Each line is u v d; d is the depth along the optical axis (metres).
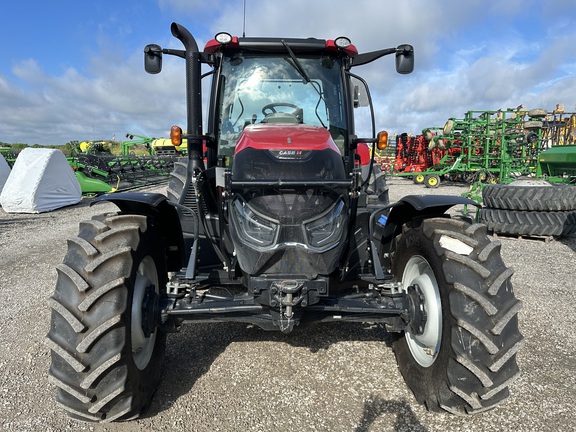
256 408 2.47
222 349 3.18
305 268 2.37
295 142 2.56
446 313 2.21
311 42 3.37
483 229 2.35
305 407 2.47
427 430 2.27
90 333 2.01
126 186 14.82
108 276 2.12
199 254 3.11
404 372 2.71
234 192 2.48
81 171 13.34
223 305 2.46
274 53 3.44
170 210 2.75
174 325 2.51
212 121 3.38
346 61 3.51
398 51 3.43
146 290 2.44
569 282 4.66
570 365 2.91
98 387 2.06
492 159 14.79
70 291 2.09
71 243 2.23
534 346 3.19
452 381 2.15
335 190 2.46
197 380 2.77
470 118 14.87
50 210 10.82
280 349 3.17
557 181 11.19
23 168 10.56
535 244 6.51
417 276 2.73
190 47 3.15
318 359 3.02
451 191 14.19
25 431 2.30
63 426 2.34
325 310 2.52
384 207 2.90
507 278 2.17
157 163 18.31
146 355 2.55
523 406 2.46
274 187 2.38
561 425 2.30
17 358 3.13
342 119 3.50
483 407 2.15
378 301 2.58
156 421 2.36
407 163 17.94
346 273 2.93
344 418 2.38
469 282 2.15
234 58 3.41
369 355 3.07
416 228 2.67
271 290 2.31
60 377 2.04
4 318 3.90
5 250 6.69
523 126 13.86
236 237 2.44
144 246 2.40
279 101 3.45
